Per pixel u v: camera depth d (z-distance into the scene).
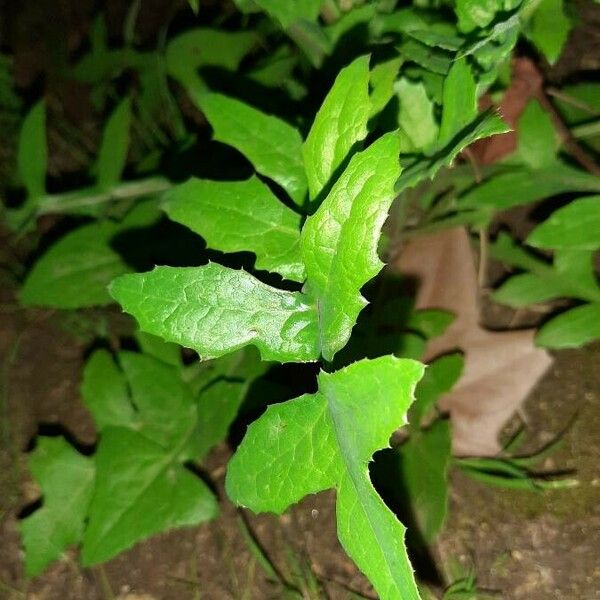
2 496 0.48
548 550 0.42
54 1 0.65
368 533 0.21
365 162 0.21
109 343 0.52
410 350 0.43
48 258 0.48
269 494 0.23
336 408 0.21
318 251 0.22
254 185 0.29
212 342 0.24
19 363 0.52
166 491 0.43
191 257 0.48
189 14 0.62
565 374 0.46
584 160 0.42
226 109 0.32
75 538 0.44
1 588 0.45
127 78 0.61
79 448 0.48
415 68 0.37
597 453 0.44
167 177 0.52
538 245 0.39
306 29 0.41
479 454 0.44
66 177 0.58
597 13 0.53
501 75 0.41
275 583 0.43
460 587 0.41
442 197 0.47
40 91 0.62
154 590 0.44
